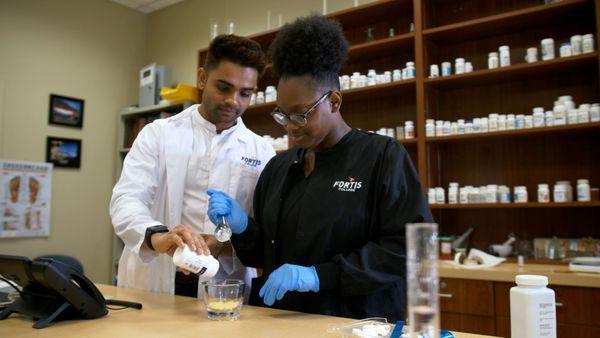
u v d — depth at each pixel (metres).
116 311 1.05
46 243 3.72
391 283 0.99
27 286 1.01
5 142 3.52
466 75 2.51
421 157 2.60
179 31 4.39
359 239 1.10
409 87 2.80
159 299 1.21
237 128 1.67
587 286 1.85
